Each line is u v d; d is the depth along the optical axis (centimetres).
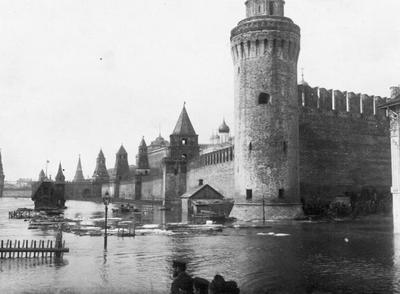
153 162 14675
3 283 1859
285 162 5378
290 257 2456
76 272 2075
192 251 2702
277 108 5409
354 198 6369
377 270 2094
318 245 2906
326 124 6388
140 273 2058
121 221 5141
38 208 7619
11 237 3469
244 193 5441
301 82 8112
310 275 1995
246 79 5538
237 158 5609
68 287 1798
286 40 5469
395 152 3541
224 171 6988
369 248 2759
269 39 5412
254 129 5425
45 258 2459
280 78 5453
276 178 5325
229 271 2095
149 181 11531
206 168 7800
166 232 3769
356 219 5209
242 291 1739
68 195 17250
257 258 2433
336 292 1716
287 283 1858
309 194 6150
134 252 2672
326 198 6247
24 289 1764
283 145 5388
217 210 6025
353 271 2073
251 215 5297
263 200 4941
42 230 4103
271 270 2109
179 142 9731
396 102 3459
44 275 2011
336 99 6544
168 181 8912
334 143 6419
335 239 3216
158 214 6519
